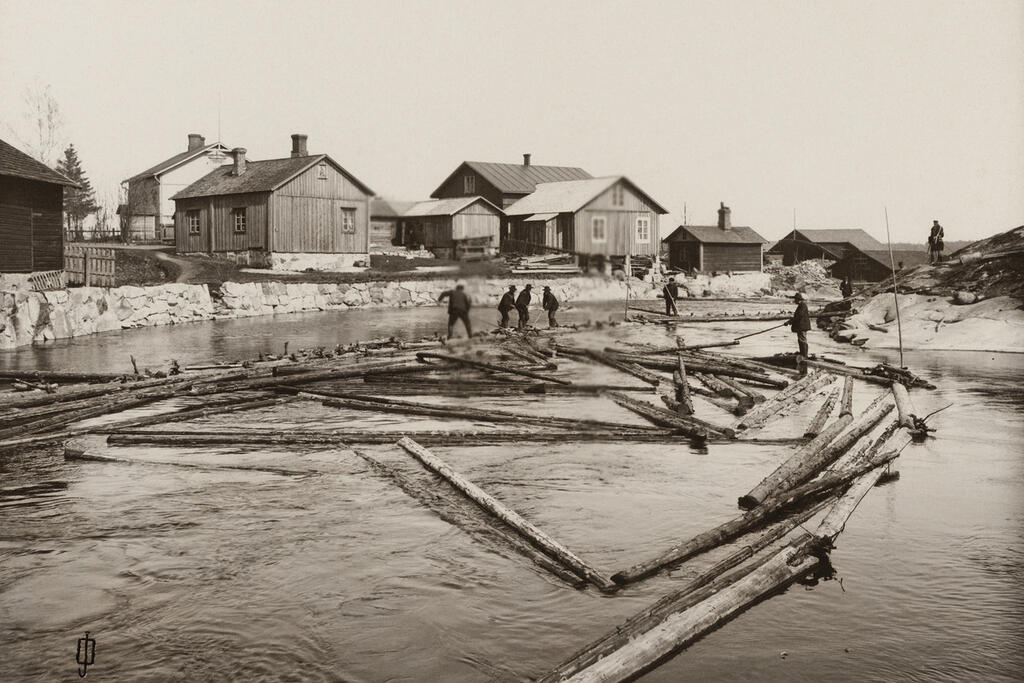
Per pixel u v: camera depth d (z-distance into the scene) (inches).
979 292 1269.7
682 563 321.7
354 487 434.6
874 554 331.9
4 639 261.9
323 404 701.3
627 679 233.0
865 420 562.9
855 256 2984.7
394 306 1855.3
